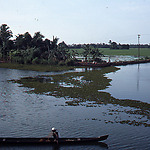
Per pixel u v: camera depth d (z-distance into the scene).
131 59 119.69
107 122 19.91
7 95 30.09
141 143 15.77
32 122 19.77
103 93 31.81
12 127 18.52
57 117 21.22
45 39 95.50
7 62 80.94
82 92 32.38
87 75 51.44
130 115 21.97
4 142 15.45
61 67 69.69
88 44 84.50
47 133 17.41
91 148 15.11
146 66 83.25
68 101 27.25
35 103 26.22
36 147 15.31
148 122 20.00
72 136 16.84
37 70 61.28
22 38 91.75
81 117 21.30
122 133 17.52
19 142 15.48
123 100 27.89
